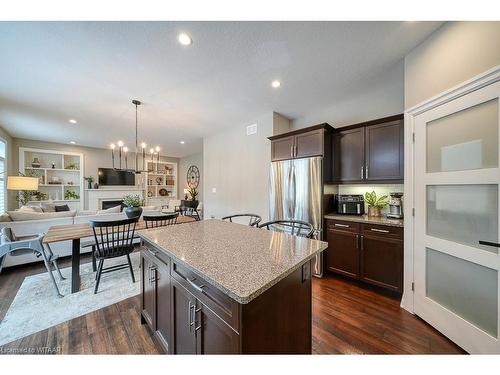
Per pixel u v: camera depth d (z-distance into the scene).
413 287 1.93
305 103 3.21
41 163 6.07
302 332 1.18
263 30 1.70
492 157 1.33
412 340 1.59
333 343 1.57
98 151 6.89
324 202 2.81
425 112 1.79
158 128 4.47
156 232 1.70
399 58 2.09
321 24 1.64
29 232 3.04
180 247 1.28
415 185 1.90
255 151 3.87
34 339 1.60
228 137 4.48
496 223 1.32
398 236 2.17
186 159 8.65
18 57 2.03
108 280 2.62
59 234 2.34
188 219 3.43
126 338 1.61
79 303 2.10
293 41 1.84
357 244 2.48
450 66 1.58
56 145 6.08
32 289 2.37
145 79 2.46
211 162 4.95
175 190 8.86
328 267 2.76
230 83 2.58
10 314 1.91
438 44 1.68
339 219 2.63
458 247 1.52
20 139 5.52
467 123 1.47
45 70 2.26
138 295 2.26
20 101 3.06
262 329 0.90
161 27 1.66
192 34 1.74
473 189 1.46
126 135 5.10
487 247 1.36
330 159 3.00
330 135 3.01
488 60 1.33
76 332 1.68
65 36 1.74
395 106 2.69
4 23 1.58
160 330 1.42
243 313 0.80
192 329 1.07
